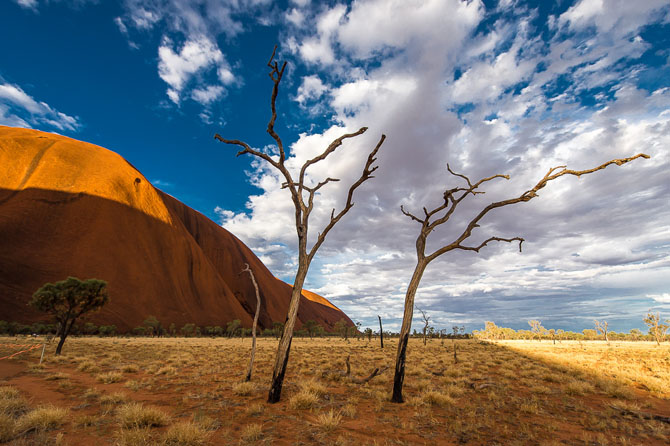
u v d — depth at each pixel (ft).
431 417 24.20
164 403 27.94
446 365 61.57
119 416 21.59
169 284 389.80
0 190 346.54
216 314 420.77
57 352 75.51
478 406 28.48
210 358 71.05
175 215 513.86
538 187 31.07
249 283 581.12
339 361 64.80
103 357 70.18
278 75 28.55
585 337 344.90
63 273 308.19
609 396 34.94
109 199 400.47
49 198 359.46
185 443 17.13
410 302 31.60
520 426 22.48
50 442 17.03
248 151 31.24
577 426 23.25
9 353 71.26
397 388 29.78
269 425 21.62
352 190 32.30
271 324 526.16
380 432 20.67
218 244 589.32
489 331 352.90
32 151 398.83
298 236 31.65
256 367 54.95
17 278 280.72
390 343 174.60
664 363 69.26
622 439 19.62
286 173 31.48
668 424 24.12
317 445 17.90
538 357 80.79
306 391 29.84
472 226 33.27
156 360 65.10
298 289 30.30
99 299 90.48
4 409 21.83
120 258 359.87
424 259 32.89
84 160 429.38
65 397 29.40
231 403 27.84
